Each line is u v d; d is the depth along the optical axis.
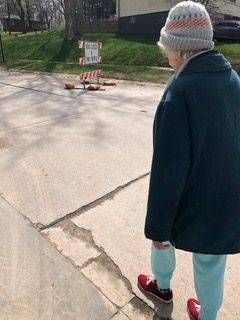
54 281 2.45
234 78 1.55
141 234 3.00
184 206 1.57
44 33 27.44
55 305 2.26
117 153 4.80
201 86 1.42
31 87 10.77
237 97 1.54
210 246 1.60
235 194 1.56
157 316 2.19
